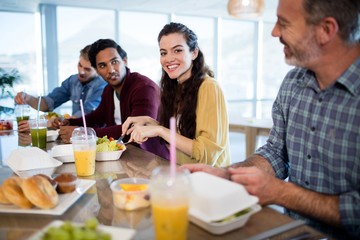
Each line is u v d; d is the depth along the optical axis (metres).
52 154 1.35
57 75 5.55
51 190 0.86
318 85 1.12
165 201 0.64
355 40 0.98
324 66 1.04
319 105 1.10
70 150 1.39
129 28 6.07
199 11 6.14
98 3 5.32
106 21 5.85
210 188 0.77
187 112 1.67
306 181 1.14
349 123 1.02
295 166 1.19
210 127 1.57
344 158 1.03
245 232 0.75
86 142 1.16
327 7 0.93
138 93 2.10
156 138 1.89
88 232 0.59
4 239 0.72
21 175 1.12
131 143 1.80
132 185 0.91
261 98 7.57
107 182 1.09
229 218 0.74
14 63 5.36
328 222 0.94
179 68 1.69
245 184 0.92
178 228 0.65
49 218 0.82
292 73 1.27
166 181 0.67
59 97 3.36
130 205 0.85
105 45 2.22
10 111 5.24
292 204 0.93
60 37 5.50
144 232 0.75
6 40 5.29
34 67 5.49
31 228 0.77
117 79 2.24
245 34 7.19
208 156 1.53
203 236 0.73
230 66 7.18
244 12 3.41
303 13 0.96
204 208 0.74
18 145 1.74
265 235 0.73
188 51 1.69
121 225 0.78
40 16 5.37
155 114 2.07
